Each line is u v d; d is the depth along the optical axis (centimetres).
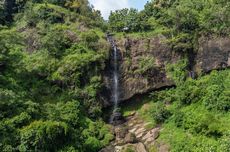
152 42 5609
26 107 4191
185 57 5419
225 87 4741
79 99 4866
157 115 4731
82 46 5372
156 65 5378
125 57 5522
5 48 5075
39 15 5906
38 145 3828
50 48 5303
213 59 5294
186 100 4759
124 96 5238
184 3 6359
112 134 4569
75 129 4384
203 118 4266
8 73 4797
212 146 3859
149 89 5241
